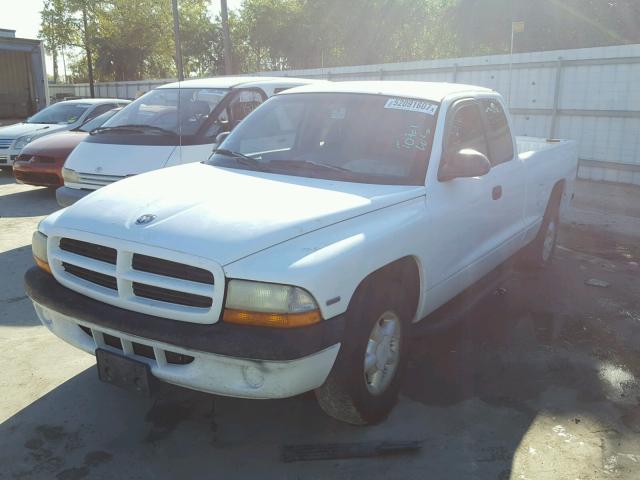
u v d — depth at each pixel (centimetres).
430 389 375
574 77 1192
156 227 289
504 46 2581
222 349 262
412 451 310
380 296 313
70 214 324
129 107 765
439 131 387
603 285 576
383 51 3459
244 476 290
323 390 303
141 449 310
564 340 452
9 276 578
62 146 941
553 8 2394
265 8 3900
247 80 778
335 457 304
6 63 1972
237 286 264
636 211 926
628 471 298
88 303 300
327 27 3700
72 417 337
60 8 3938
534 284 580
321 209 306
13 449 308
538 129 1275
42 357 408
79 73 4962
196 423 333
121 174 648
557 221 634
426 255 353
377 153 380
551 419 343
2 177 1194
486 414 347
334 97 427
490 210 439
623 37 2311
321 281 269
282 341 261
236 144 427
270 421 337
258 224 285
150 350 290
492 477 292
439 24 2998
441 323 399
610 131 1156
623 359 422
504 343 445
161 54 4269
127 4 4088
